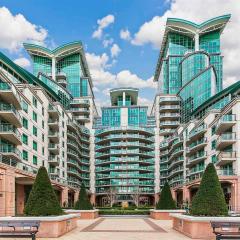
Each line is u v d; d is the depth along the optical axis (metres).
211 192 18.02
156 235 17.66
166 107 103.12
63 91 102.44
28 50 127.31
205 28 122.50
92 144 105.44
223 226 13.98
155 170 102.62
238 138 43.59
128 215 38.34
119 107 112.25
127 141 103.75
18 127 41.12
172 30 123.81
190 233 16.67
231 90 66.50
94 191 102.31
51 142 61.22
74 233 18.62
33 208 18.25
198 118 81.38
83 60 135.12
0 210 29.25
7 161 33.81
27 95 47.59
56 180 56.00
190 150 65.44
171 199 33.91
